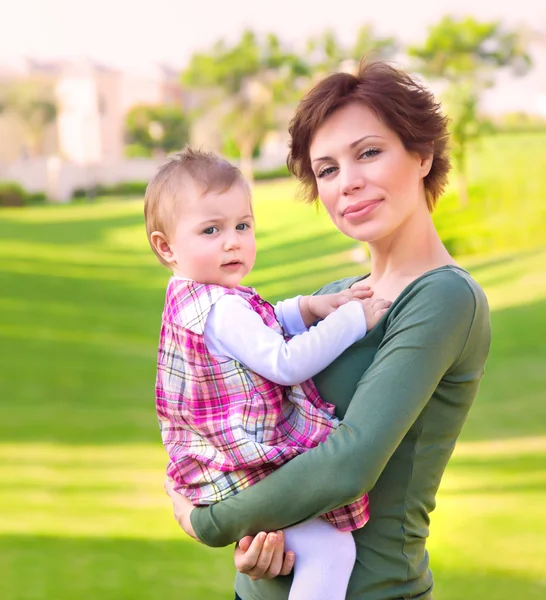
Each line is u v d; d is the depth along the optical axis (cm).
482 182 1977
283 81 3428
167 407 194
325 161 194
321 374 191
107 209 3425
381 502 183
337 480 167
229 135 3509
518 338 1340
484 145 2009
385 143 189
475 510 714
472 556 604
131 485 867
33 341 1681
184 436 194
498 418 1009
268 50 3416
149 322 1853
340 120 191
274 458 179
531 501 733
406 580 184
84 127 4422
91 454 1008
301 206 2697
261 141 3509
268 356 184
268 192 3097
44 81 4412
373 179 189
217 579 575
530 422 982
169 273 2314
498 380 1160
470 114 2020
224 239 197
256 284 1917
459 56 2369
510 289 1623
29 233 2900
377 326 186
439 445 185
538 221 1897
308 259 2080
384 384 172
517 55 2347
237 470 182
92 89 4397
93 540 681
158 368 199
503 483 788
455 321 176
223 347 189
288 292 1822
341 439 170
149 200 205
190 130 3878
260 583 192
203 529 183
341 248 2156
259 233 2388
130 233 2878
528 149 1997
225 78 3497
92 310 1945
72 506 795
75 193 3719
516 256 1812
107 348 1639
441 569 579
